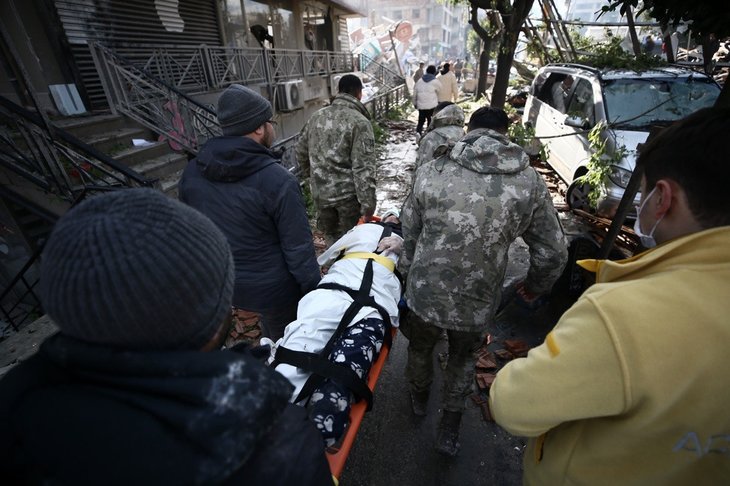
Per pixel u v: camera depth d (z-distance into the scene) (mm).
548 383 653
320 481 564
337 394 1226
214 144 1521
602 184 3646
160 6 5836
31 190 3500
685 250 589
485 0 5664
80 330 444
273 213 1568
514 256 3617
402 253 1754
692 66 4879
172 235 453
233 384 442
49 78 4559
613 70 4617
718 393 521
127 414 421
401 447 1927
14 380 462
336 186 2922
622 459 643
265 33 8336
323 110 2824
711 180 553
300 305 1655
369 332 1475
